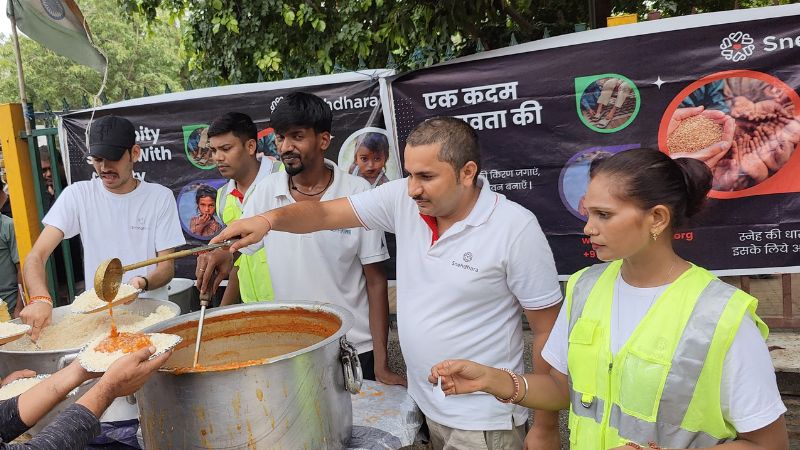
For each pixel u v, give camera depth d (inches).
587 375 49.1
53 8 132.0
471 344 63.8
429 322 65.1
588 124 102.7
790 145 94.0
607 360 47.6
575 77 102.1
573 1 208.8
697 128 97.4
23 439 60.6
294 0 211.0
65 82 800.9
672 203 44.4
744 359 42.0
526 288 62.6
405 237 68.7
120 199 95.6
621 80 99.8
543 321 63.9
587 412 49.1
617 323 48.0
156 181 130.3
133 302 82.4
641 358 45.1
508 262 61.9
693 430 43.6
